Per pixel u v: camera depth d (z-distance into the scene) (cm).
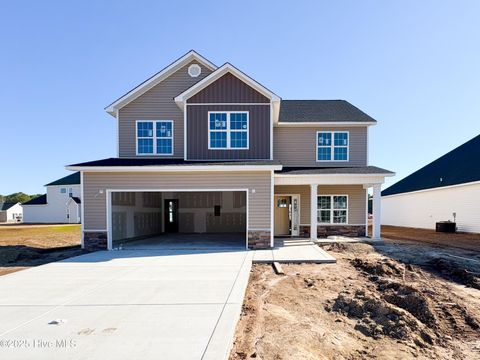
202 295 609
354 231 1509
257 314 545
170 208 1919
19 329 457
